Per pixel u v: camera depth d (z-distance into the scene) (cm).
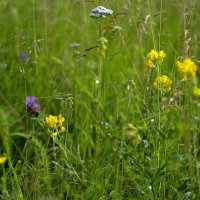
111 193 520
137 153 550
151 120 566
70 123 657
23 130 669
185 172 545
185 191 530
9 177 577
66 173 536
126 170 547
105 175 554
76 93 669
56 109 695
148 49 692
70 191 537
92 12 614
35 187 532
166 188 534
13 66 770
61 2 930
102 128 617
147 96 605
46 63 766
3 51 789
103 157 570
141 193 531
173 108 547
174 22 850
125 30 706
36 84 742
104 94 664
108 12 612
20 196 522
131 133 504
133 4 660
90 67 717
